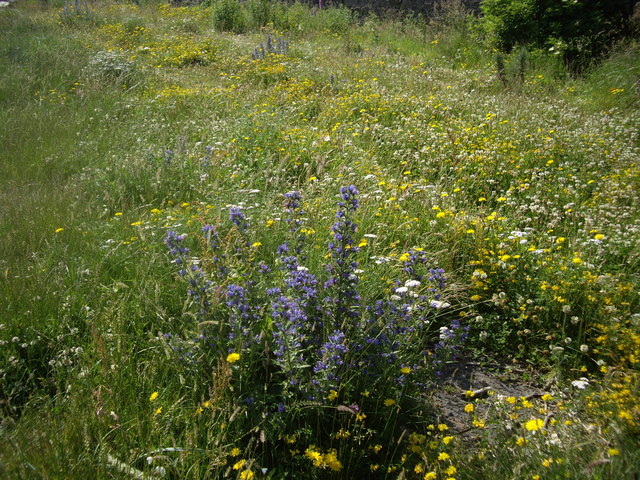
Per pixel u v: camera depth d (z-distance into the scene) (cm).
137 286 369
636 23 1179
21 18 1650
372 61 1278
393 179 577
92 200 543
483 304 402
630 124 802
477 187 592
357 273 366
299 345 273
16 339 312
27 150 706
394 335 303
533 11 1248
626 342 324
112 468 235
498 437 249
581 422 259
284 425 261
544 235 468
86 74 1057
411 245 458
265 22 1866
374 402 287
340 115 862
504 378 346
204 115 855
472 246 435
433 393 309
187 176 598
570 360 348
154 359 295
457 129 750
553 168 628
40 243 424
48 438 236
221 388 254
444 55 1392
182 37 1538
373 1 1955
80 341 325
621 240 440
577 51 1171
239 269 348
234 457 258
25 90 962
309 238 430
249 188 530
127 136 757
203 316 293
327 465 253
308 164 629
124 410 268
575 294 377
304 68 1178
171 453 248
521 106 873
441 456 240
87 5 1978
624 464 212
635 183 552
